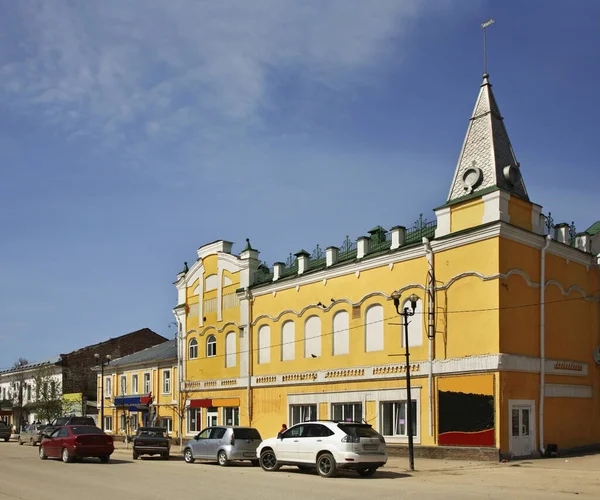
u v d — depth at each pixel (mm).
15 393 76250
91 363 70312
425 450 28922
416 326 30672
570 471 21688
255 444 27078
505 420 26672
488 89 31656
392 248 32344
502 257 27703
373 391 32312
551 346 29656
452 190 31047
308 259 38469
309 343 36719
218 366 43656
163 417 49875
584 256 32625
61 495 17031
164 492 17391
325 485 18531
